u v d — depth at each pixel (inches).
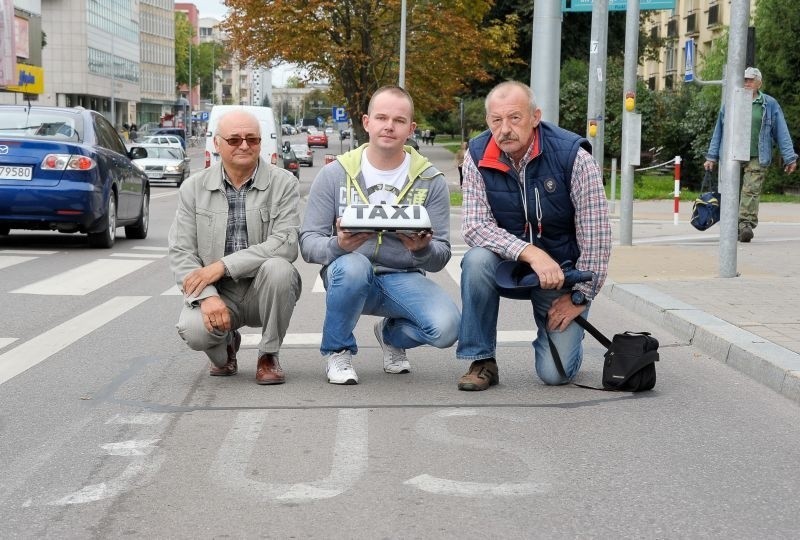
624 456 191.2
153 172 1556.3
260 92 2180.1
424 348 299.3
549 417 219.1
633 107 555.8
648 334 249.9
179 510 160.7
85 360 279.3
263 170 252.5
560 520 156.9
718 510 162.2
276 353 251.0
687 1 2078.0
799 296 362.9
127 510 160.7
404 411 223.0
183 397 235.6
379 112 242.8
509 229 246.1
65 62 4010.8
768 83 1183.6
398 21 1519.4
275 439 200.7
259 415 219.1
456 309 246.8
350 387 246.7
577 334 246.7
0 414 220.7
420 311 244.8
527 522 155.9
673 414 223.3
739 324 304.0
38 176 534.3
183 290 246.4
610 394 241.4
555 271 230.5
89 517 157.5
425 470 181.3
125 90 4670.3
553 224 243.0
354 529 152.6
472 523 155.3
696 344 302.0
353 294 243.0
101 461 186.2
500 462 186.4
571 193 239.6
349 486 172.4
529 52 2037.4
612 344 244.7
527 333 324.5
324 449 193.9
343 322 247.0
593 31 774.5
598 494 169.3
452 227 752.3
